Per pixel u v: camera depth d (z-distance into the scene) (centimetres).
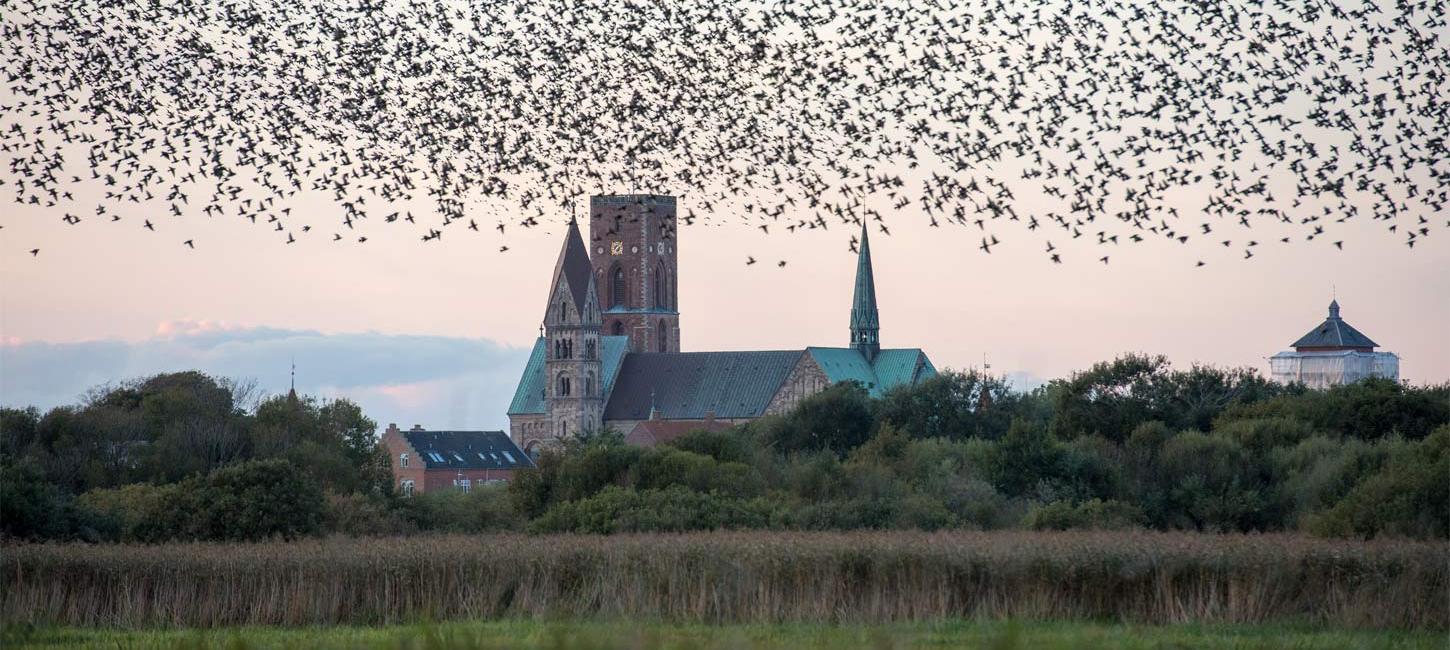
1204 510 7750
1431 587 3762
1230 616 3841
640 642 2164
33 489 6412
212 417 10594
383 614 4375
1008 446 8600
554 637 2198
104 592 4488
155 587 4459
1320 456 8056
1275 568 3891
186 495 6694
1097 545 4134
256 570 4438
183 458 9931
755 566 4134
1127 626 3675
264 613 4381
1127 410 11162
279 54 3250
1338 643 3294
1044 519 7056
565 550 4472
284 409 10931
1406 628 3712
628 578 4216
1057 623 3819
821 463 8731
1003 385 15225
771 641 3098
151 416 10388
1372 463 7519
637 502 7006
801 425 14538
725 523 6750
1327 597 3862
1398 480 5919
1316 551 3969
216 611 4406
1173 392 11400
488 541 4778
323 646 2873
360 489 10131
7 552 4653
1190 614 3881
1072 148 3070
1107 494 8356
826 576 4103
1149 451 8681
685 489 7344
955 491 8150
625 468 8212
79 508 6694
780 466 9412
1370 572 3825
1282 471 8162
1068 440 10562
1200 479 8162
